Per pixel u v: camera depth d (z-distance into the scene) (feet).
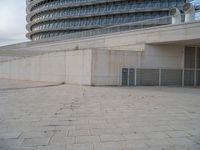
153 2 160.04
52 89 57.11
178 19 65.51
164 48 71.56
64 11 189.78
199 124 22.67
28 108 30.60
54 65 80.94
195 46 74.33
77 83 70.69
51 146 16.11
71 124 22.27
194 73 74.95
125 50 68.69
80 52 69.62
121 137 18.25
